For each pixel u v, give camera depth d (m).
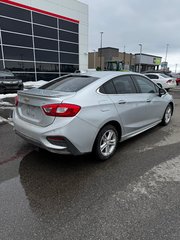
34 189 2.50
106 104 3.08
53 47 16.98
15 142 4.06
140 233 1.84
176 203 2.26
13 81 11.12
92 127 2.85
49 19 16.23
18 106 3.32
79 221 1.99
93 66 47.50
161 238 1.79
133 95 3.74
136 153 3.58
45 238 1.79
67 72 18.72
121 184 2.63
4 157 3.38
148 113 4.23
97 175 2.85
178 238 1.78
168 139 4.30
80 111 2.69
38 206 2.20
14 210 2.13
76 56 19.34
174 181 2.71
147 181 2.70
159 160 3.32
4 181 2.66
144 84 4.22
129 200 2.31
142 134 4.63
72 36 18.53
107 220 2.01
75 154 2.75
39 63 16.12
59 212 2.11
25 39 14.82
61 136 2.58
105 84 3.26
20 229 1.88
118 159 3.34
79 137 2.72
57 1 16.56
